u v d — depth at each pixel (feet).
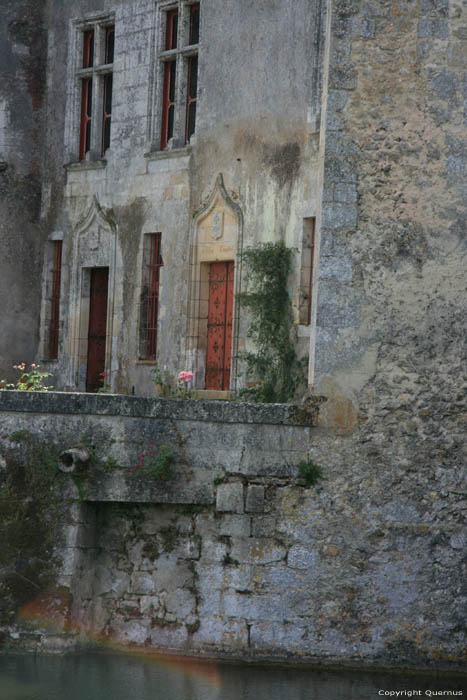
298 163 86.12
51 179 115.65
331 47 52.29
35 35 116.26
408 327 52.01
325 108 52.37
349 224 52.08
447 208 52.24
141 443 52.21
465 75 52.37
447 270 52.16
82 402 52.34
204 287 97.50
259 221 90.02
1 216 114.83
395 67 52.37
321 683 48.67
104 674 49.19
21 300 116.06
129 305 105.09
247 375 88.58
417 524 51.44
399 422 51.72
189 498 52.06
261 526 51.78
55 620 51.52
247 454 51.98
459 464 51.72
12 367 115.14
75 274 112.16
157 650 52.42
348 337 51.85
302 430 51.88
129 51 106.73
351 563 51.29
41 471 52.16
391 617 51.08
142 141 104.42
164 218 101.30
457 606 51.16
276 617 51.37
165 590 52.75
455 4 52.37
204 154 96.78
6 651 51.57
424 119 52.24
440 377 51.98
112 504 53.62
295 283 85.71
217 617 51.93
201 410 52.21
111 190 107.96
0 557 51.88
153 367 101.71
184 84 101.55
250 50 92.22
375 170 52.21
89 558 53.11
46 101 116.57
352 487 51.52
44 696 45.91
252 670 50.29
